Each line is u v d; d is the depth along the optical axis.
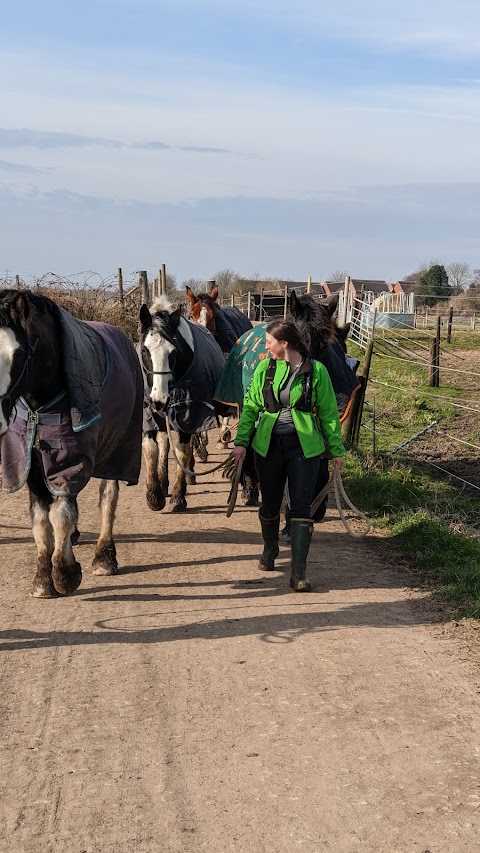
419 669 4.81
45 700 4.30
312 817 3.36
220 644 5.10
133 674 4.63
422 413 15.34
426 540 7.41
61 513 5.40
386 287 58.97
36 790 3.49
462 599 6.00
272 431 6.05
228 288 48.94
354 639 5.23
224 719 4.16
